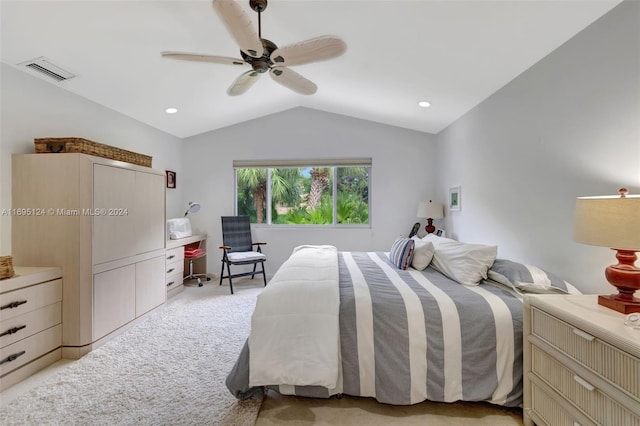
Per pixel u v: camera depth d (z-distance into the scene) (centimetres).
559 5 167
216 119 431
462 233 357
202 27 222
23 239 228
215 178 470
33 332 203
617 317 119
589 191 178
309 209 472
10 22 192
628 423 99
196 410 164
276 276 208
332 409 166
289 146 463
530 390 149
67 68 248
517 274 187
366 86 332
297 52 180
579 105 184
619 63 158
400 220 456
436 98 325
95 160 236
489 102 293
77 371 203
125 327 269
